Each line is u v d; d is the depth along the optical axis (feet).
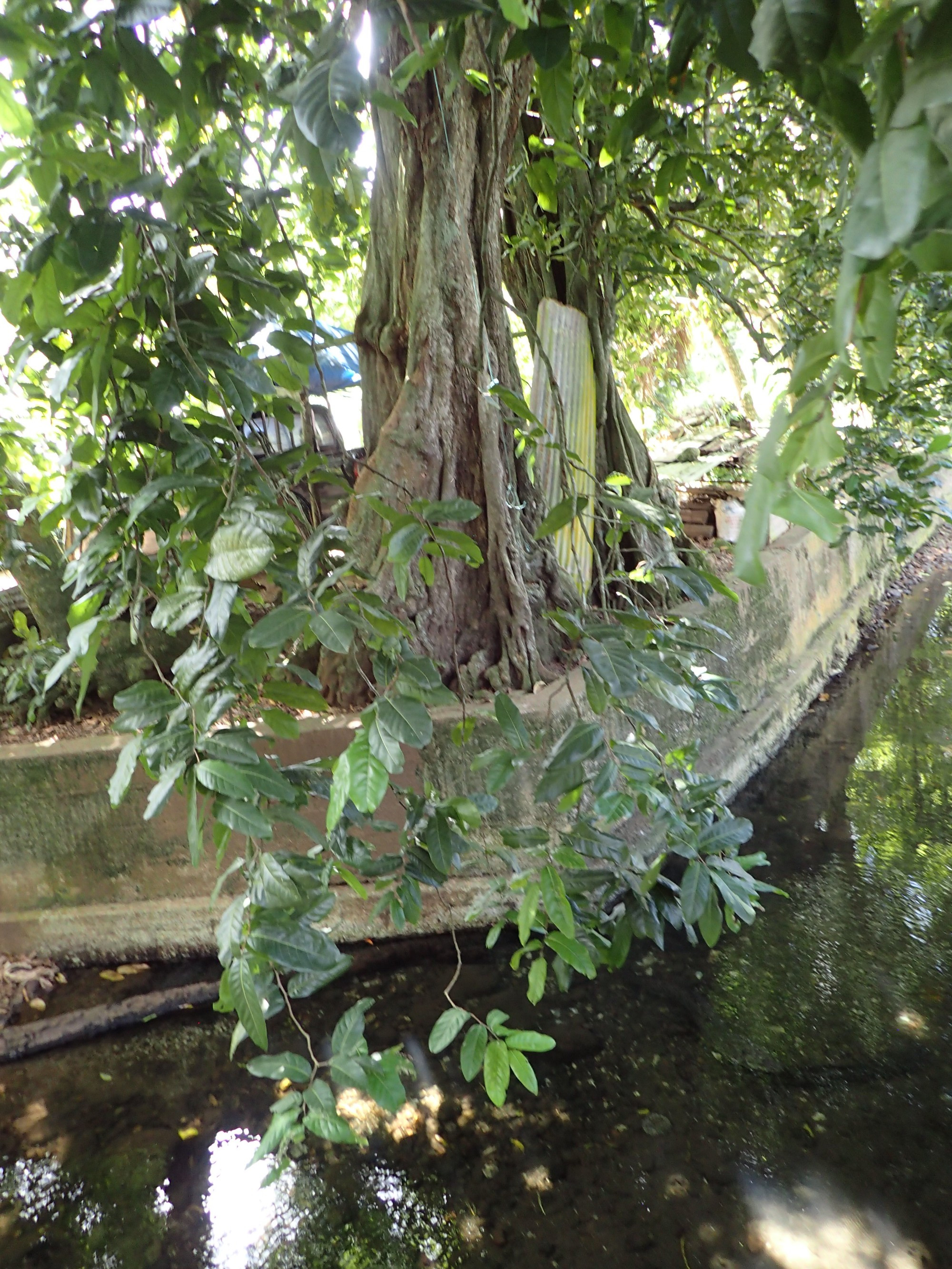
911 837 15.92
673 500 20.27
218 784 4.77
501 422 14.47
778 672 21.50
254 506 5.04
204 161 6.87
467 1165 9.32
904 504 19.35
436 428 14.25
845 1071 10.32
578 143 13.50
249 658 5.49
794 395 2.27
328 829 4.73
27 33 4.89
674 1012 11.54
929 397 19.20
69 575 6.52
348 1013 5.84
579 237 17.51
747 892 6.43
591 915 7.04
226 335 6.38
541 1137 9.60
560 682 14.35
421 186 14.19
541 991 6.02
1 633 16.46
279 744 12.77
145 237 5.57
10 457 11.83
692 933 6.94
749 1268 8.00
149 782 13.07
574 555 9.64
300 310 7.39
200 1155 9.71
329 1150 9.61
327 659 14.20
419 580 14.11
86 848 13.38
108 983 13.05
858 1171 8.94
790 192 18.15
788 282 18.94
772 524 23.62
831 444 2.27
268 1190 9.16
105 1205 9.13
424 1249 8.41
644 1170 9.12
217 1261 8.43
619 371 28.99
